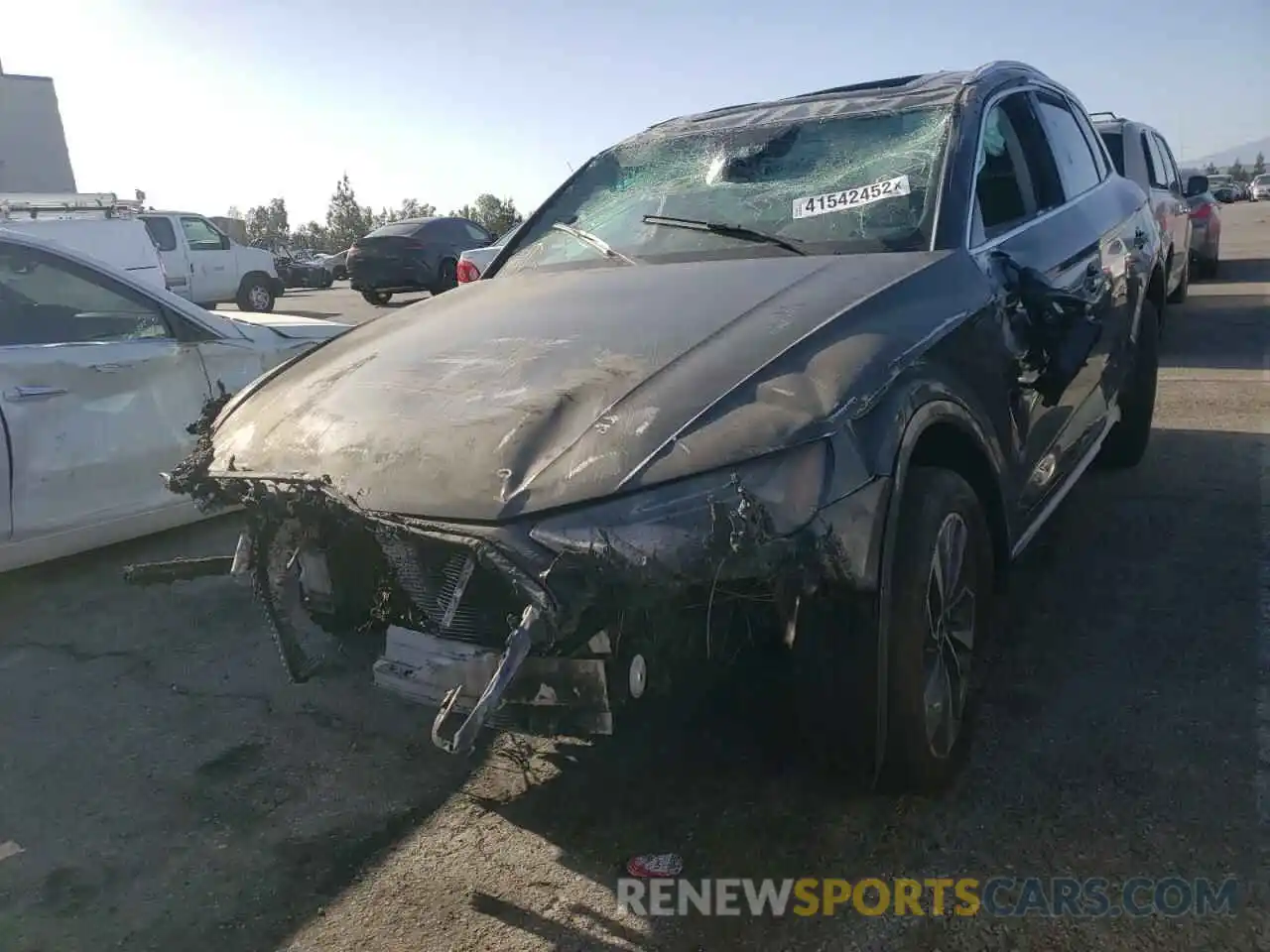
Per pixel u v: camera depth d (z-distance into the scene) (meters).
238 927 2.59
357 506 2.54
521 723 2.43
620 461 2.35
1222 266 16.39
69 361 4.77
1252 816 2.71
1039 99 4.50
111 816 3.09
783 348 2.60
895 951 2.35
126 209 14.06
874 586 2.42
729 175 3.96
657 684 2.43
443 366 2.94
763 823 2.83
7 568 4.62
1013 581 4.29
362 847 2.88
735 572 2.25
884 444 2.46
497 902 2.61
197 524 5.75
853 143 3.85
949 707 2.83
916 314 2.85
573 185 4.41
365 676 3.91
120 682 3.96
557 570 2.25
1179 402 7.27
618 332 2.89
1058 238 3.96
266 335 5.66
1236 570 4.24
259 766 3.33
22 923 2.63
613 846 2.80
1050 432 3.67
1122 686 3.40
